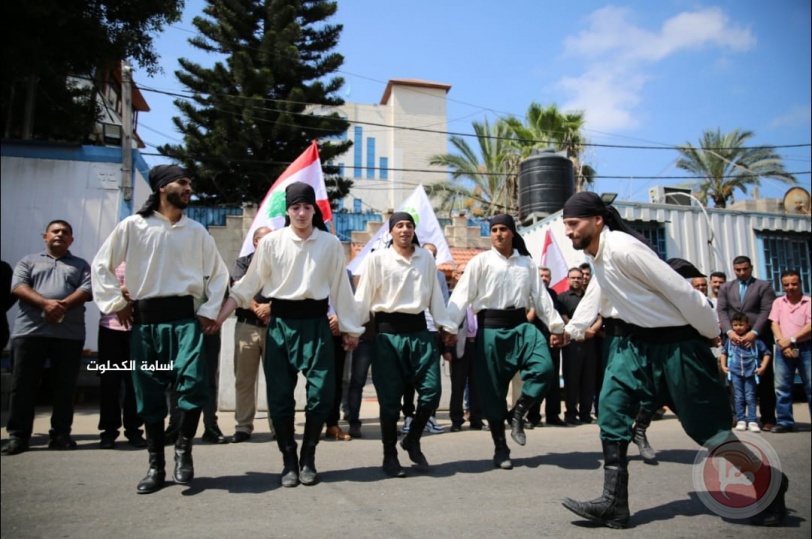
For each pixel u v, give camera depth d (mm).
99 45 11625
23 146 9570
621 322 4027
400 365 4492
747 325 7098
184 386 3822
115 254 3938
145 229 3902
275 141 22672
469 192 28406
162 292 3881
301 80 23375
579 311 4770
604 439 3391
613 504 3262
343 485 4070
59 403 5203
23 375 5023
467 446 5703
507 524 3277
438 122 39688
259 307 5656
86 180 9719
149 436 3895
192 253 4008
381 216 21750
